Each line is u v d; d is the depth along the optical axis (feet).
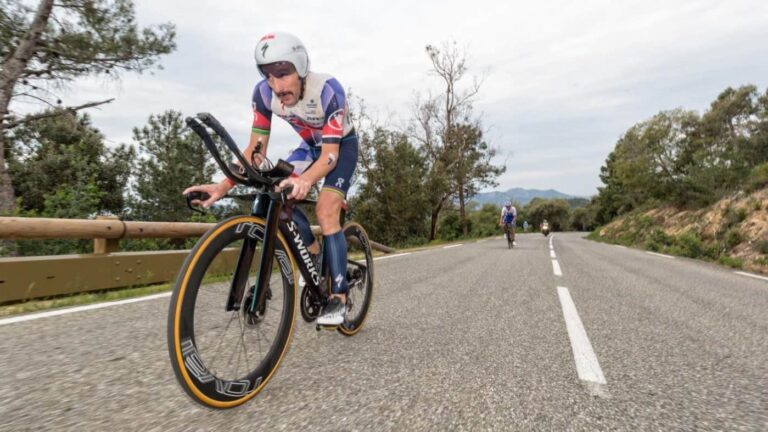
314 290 7.54
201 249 5.10
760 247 34.88
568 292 15.33
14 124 32.55
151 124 72.18
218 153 5.33
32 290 12.21
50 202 21.47
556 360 7.49
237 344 5.69
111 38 32.42
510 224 47.85
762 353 8.25
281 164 5.97
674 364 7.43
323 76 7.41
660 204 88.74
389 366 6.99
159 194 69.05
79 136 54.29
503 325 10.14
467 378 6.48
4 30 30.27
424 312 11.48
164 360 7.06
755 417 5.31
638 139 99.14
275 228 6.19
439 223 108.99
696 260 36.42
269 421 4.92
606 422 5.07
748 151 76.79
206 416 5.03
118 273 14.65
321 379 6.36
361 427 4.80
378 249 36.01
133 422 4.82
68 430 4.59
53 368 6.62
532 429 4.84
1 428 4.59
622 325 10.43
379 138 82.17
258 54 6.58
